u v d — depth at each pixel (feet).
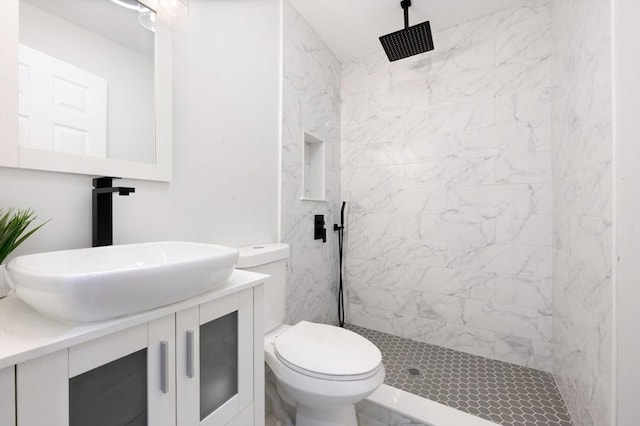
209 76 4.17
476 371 5.59
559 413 4.44
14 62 2.35
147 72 3.34
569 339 4.49
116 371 1.87
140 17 3.29
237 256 2.50
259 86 5.10
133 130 3.21
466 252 6.38
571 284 4.40
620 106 2.94
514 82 5.96
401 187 7.18
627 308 2.89
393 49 5.90
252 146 4.95
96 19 2.94
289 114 5.80
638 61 2.87
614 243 2.96
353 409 3.89
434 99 6.79
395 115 7.29
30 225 2.50
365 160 7.68
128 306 1.78
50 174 2.63
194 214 3.95
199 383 2.34
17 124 2.37
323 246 7.07
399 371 5.58
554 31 5.37
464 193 6.42
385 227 7.38
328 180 7.33
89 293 1.58
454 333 6.48
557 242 5.23
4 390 1.41
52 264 2.21
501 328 6.01
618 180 2.94
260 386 2.99
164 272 1.85
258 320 2.96
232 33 4.55
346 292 7.89
